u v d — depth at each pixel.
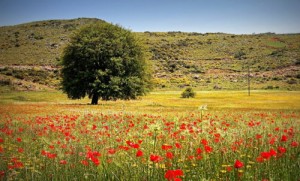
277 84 122.56
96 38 55.72
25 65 123.50
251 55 181.75
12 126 16.80
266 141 10.88
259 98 74.94
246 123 17.89
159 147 9.74
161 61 168.00
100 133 12.39
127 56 57.16
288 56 168.88
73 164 8.24
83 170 7.77
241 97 79.38
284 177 7.09
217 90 115.88
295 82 122.56
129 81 55.66
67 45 57.53
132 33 60.81
